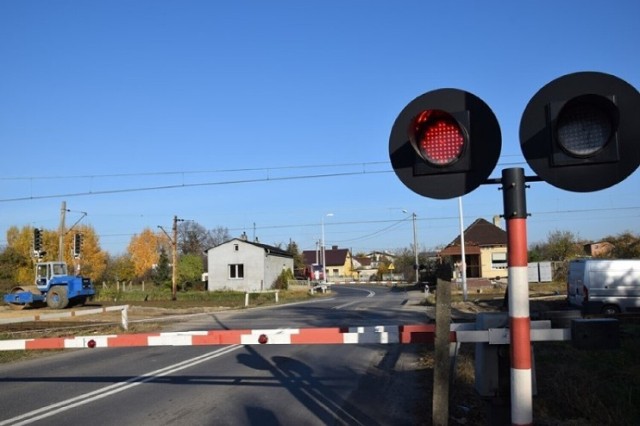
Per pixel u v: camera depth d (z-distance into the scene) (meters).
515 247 3.48
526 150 3.63
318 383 9.22
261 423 6.76
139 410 7.45
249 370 10.55
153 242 85.69
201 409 7.47
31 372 10.92
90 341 7.40
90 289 35.59
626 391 6.68
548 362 8.93
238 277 57.38
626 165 3.48
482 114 3.74
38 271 34.50
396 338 5.80
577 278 19.66
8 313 28.48
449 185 3.78
